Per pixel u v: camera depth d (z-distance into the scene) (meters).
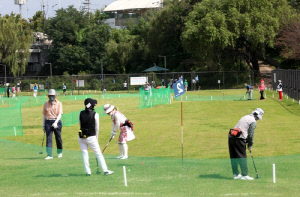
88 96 45.09
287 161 9.82
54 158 11.01
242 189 7.58
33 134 17.45
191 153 12.22
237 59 58.38
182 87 14.79
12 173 9.31
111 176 8.80
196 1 61.66
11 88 54.19
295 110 25.50
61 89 55.88
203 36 49.19
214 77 54.69
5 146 12.55
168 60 66.06
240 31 50.03
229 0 50.69
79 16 84.69
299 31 48.44
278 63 56.09
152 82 52.31
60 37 81.00
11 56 64.19
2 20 64.56
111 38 79.19
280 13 50.97
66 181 8.47
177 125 19.70
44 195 7.34
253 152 12.14
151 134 16.78
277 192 7.30
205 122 20.72
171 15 62.38
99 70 78.56
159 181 8.34
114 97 45.22
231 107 28.97
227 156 11.48
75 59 79.06
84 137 8.78
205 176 8.73
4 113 20.19
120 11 98.69
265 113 24.31
